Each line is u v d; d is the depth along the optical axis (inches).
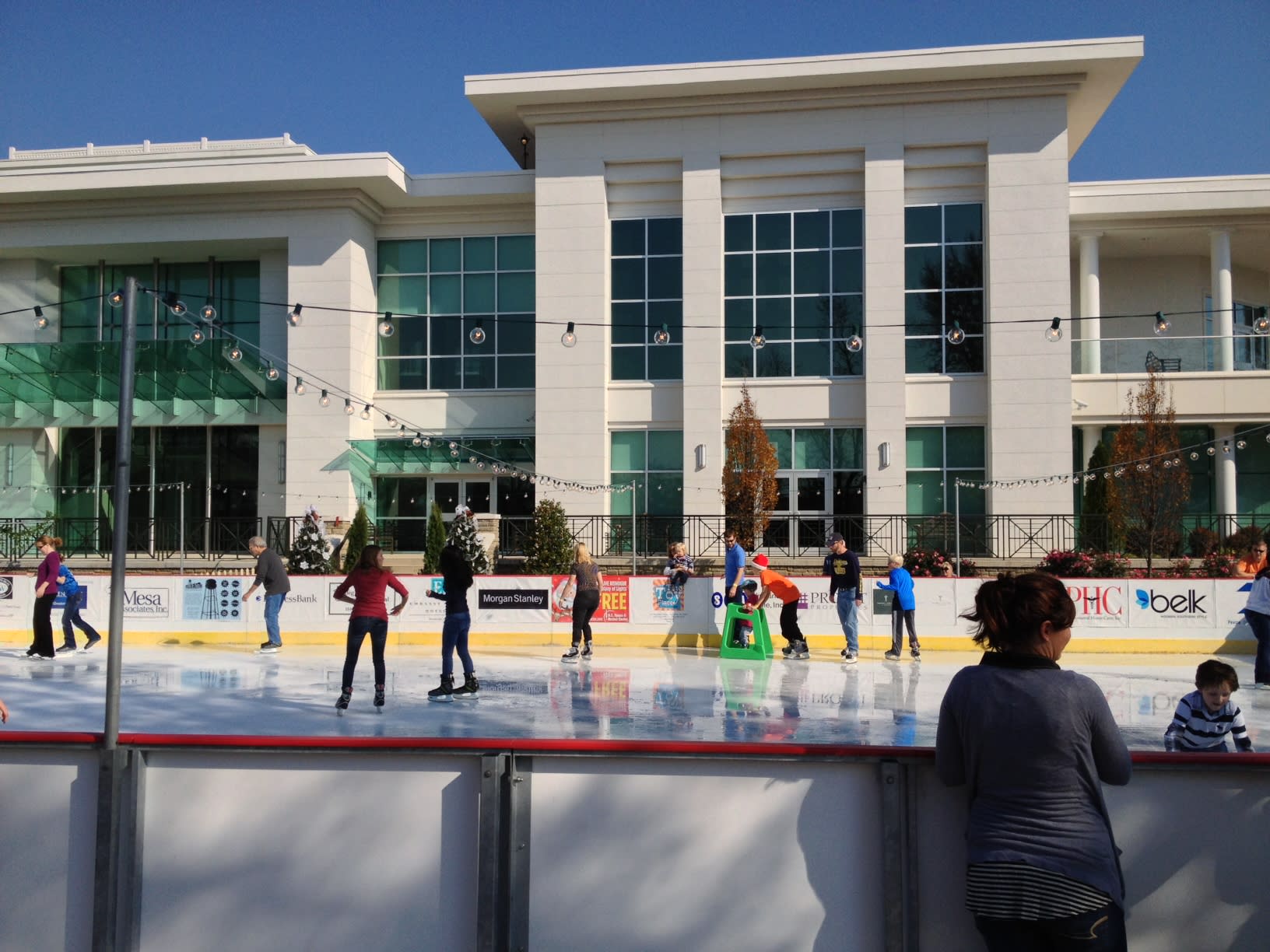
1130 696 544.4
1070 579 749.9
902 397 1112.8
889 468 1110.4
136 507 1268.5
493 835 171.9
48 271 1298.0
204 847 179.0
